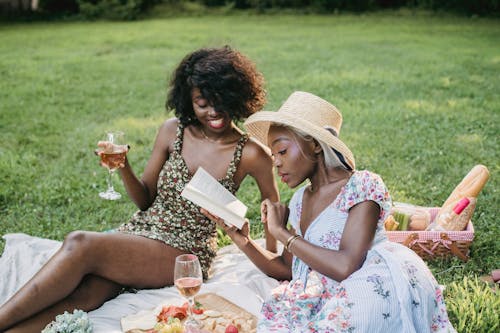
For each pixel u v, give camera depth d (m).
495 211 5.30
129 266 3.54
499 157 6.84
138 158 7.19
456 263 4.35
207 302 3.45
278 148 3.12
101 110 9.83
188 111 3.83
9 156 7.20
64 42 18.52
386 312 2.80
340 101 9.92
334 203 3.07
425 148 7.28
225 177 3.82
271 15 27.58
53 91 11.22
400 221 4.47
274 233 3.11
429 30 20.12
